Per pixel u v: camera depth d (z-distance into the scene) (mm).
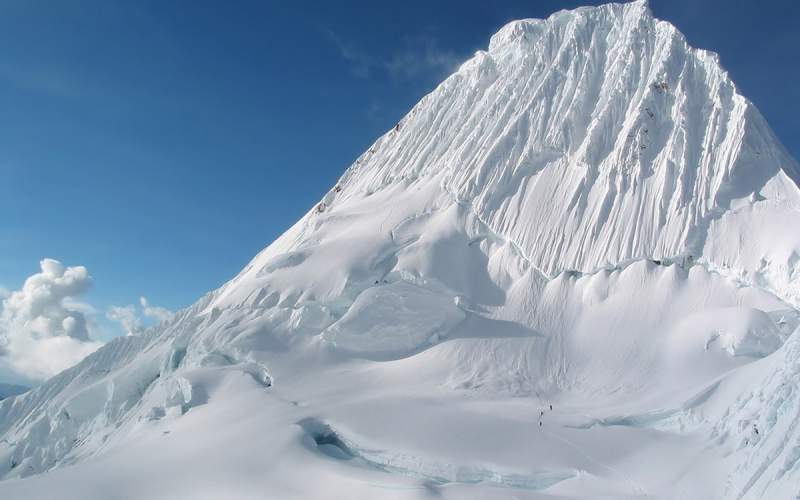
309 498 27594
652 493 26562
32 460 47906
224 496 28812
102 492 30156
